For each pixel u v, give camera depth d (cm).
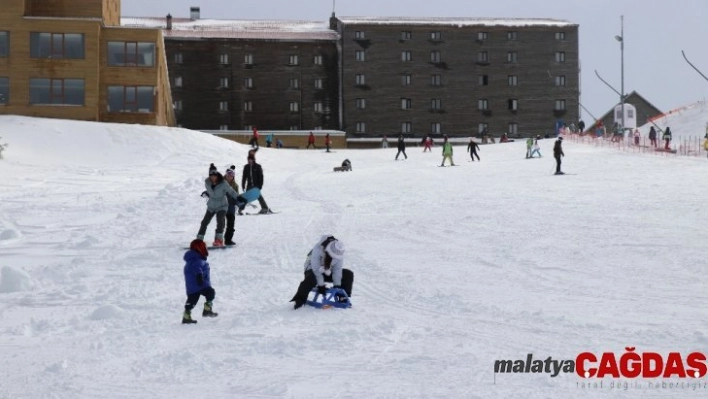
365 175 3725
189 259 1013
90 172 3806
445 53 9062
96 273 1390
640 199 2348
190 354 830
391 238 1766
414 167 4234
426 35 9025
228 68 8875
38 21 5712
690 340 856
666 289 1155
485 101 9106
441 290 1181
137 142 4816
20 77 5700
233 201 1706
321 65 9012
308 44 9006
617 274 1280
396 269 1371
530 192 2706
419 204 2458
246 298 1160
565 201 2381
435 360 802
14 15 5691
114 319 1034
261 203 2309
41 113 5709
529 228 1833
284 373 766
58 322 1019
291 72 8962
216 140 5241
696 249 1468
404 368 774
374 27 8938
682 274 1259
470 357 810
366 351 844
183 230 1962
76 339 929
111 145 4725
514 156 4862
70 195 2873
